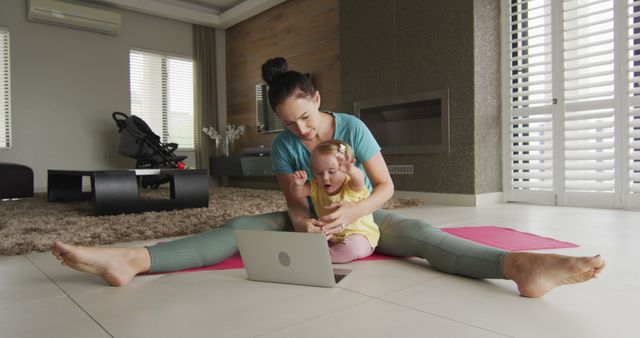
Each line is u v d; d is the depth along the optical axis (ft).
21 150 16.97
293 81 4.09
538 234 6.45
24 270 4.74
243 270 4.55
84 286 4.02
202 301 3.50
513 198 11.51
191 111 21.27
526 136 11.25
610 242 5.75
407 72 12.37
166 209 9.79
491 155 11.40
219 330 2.86
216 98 21.56
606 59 10.02
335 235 4.65
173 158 17.26
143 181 17.49
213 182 20.98
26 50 17.01
